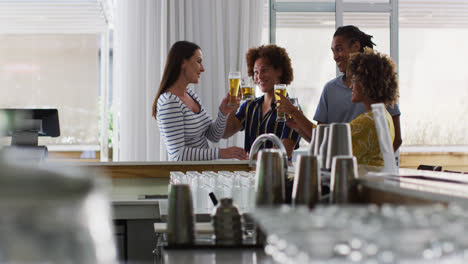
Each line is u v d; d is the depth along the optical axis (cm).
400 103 669
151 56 559
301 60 595
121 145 562
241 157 336
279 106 315
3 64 672
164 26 557
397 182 151
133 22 562
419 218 84
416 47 669
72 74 675
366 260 82
